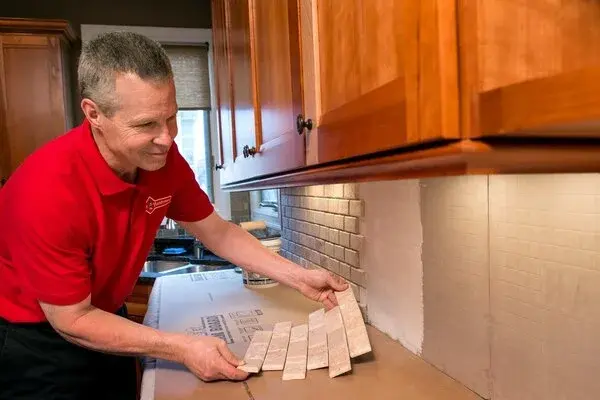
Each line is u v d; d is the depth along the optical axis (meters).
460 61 0.50
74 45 2.96
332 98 0.81
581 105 0.38
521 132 0.45
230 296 1.74
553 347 0.75
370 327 1.35
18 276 1.11
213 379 1.03
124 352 1.04
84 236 1.05
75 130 1.12
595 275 0.68
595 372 0.69
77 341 1.04
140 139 0.96
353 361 1.11
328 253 1.64
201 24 3.12
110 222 1.12
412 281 1.14
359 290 1.42
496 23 0.48
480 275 0.91
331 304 1.34
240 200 3.29
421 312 1.11
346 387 0.98
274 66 1.17
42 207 0.98
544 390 0.77
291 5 1.00
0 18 2.50
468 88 0.49
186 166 1.38
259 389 0.98
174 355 1.04
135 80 0.91
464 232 0.95
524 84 0.43
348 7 0.74
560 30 0.49
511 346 0.84
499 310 0.87
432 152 0.54
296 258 1.99
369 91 0.67
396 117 0.60
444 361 1.03
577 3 0.50
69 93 2.81
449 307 1.01
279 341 1.21
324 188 1.65
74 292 1.01
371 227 1.33
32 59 2.59
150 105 0.93
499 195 0.85
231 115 1.78
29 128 2.60
